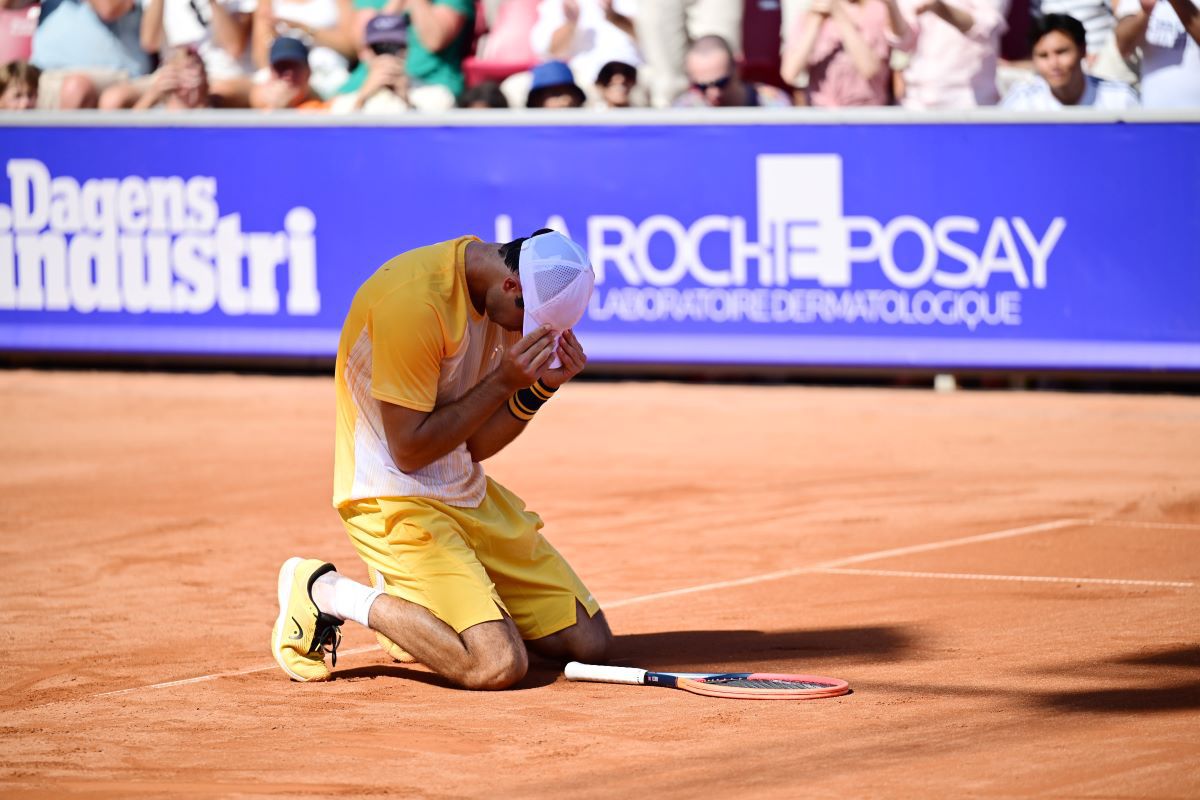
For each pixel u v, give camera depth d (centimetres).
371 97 4209
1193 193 3609
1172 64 3769
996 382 3919
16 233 4278
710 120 3809
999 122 3666
